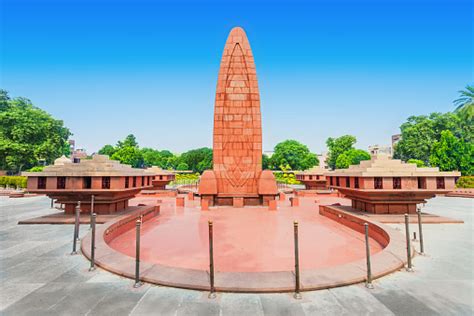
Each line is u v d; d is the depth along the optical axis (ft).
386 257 19.19
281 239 28.25
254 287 14.64
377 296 14.29
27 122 126.41
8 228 31.76
